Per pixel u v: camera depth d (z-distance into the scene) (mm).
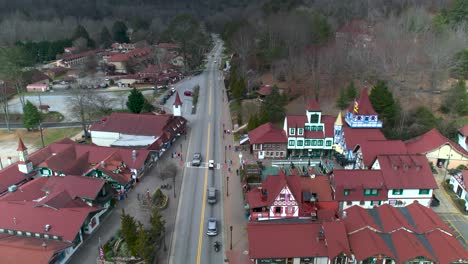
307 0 191125
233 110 133500
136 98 130500
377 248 58250
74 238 63156
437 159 87875
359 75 131375
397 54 130875
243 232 69500
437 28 143625
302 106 125375
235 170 92562
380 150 83625
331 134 96438
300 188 71188
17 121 138125
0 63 167375
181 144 108500
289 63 144500
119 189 81625
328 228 60812
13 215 67188
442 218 72000
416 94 118438
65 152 91188
